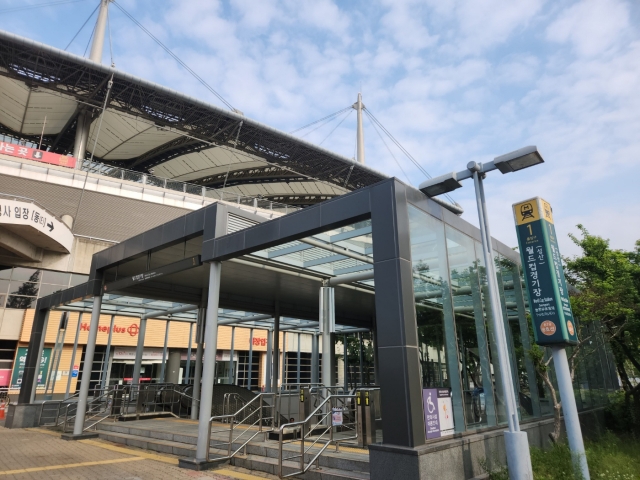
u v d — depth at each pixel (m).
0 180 27.78
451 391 7.07
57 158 31.75
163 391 15.54
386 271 6.53
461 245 9.08
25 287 27.66
